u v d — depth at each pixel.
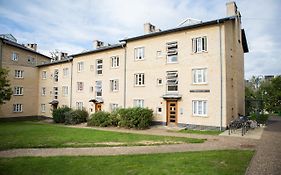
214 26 20.92
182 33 22.92
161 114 23.92
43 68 40.12
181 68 22.73
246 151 11.38
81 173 8.35
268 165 8.98
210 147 12.67
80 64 33.97
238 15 24.88
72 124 29.36
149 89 25.12
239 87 25.25
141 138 16.19
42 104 39.78
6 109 35.19
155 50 24.91
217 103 20.27
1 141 15.37
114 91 28.70
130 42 27.28
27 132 20.22
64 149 12.71
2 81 18.06
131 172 8.38
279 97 47.50
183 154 10.97
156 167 8.90
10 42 36.91
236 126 19.47
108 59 29.73
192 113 21.69
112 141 15.10
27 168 9.02
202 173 8.09
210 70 20.88
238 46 24.83
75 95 34.00
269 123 26.41
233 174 7.96
